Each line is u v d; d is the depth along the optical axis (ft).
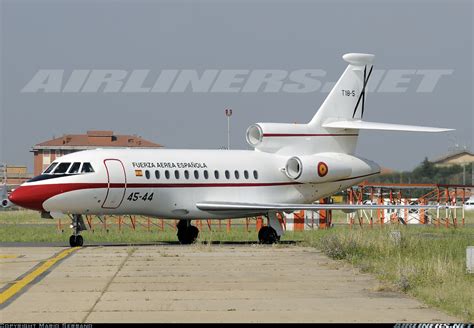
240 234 371.76
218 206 293.64
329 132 327.06
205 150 307.17
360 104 333.42
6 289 165.89
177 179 289.74
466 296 153.99
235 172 305.32
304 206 294.25
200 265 206.90
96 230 405.59
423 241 272.31
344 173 323.57
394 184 494.59
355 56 331.57
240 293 160.86
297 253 240.32
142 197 281.33
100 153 277.64
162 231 402.31
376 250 241.76
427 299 151.43
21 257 226.17
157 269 198.29
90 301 151.33
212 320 132.87
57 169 270.26
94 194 270.26
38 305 146.92
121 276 185.26
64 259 219.82
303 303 149.38
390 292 162.30
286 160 318.24
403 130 309.42
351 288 167.84
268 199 312.91
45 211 268.82
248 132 320.29
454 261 215.92
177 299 153.58
